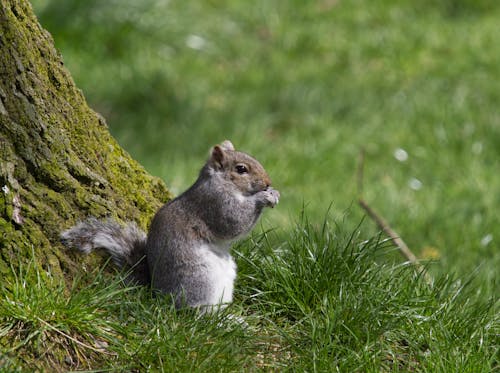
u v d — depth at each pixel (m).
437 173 15.04
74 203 7.95
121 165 8.91
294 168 15.23
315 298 8.27
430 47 20.02
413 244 12.59
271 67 19.67
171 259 8.05
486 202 13.76
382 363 7.63
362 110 17.41
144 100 17.94
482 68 18.95
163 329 7.31
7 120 7.53
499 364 7.91
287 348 7.65
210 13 21.88
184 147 16.11
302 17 21.84
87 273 7.86
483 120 16.50
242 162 8.65
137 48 19.88
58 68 8.25
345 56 20.00
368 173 15.10
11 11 7.71
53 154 7.83
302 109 17.59
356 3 22.16
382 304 7.98
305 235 8.88
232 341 7.38
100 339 7.36
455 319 8.24
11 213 7.42
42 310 7.14
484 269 11.22
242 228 8.51
